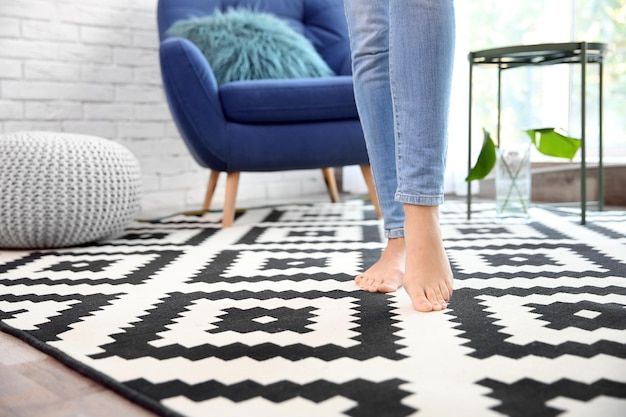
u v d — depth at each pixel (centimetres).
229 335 103
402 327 104
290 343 98
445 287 115
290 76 257
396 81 115
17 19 266
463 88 310
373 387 80
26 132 205
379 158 130
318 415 72
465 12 304
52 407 79
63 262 172
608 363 85
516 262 154
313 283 138
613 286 127
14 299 131
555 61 233
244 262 165
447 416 71
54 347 99
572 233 197
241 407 75
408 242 118
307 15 292
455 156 315
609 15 301
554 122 314
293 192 354
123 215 209
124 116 294
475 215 248
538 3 316
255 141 230
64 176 192
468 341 96
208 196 284
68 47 279
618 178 279
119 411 77
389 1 115
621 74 299
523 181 221
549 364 85
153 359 92
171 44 225
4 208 189
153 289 137
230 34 256
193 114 226
